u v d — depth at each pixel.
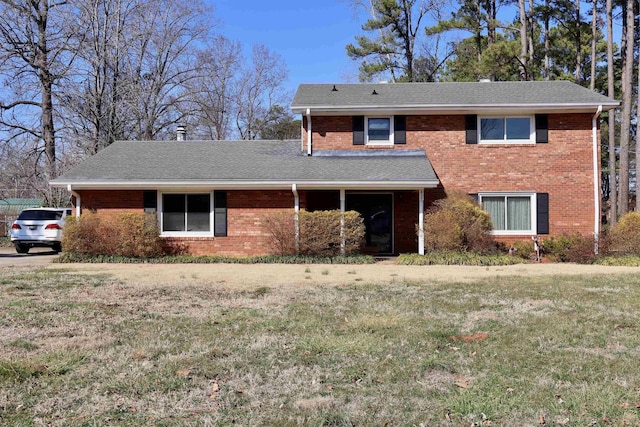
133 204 16.62
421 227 15.65
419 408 3.95
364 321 6.77
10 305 7.94
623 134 22.66
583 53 32.75
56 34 26.02
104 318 7.04
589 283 10.16
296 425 3.66
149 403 4.04
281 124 44.31
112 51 27.58
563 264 14.92
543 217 17.00
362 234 15.70
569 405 3.98
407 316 7.12
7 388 4.32
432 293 9.16
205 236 16.62
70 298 8.66
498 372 4.77
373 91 18.91
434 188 17.34
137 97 28.17
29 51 25.58
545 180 17.08
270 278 11.48
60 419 3.74
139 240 15.72
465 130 17.34
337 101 17.94
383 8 32.91
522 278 11.10
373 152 17.61
